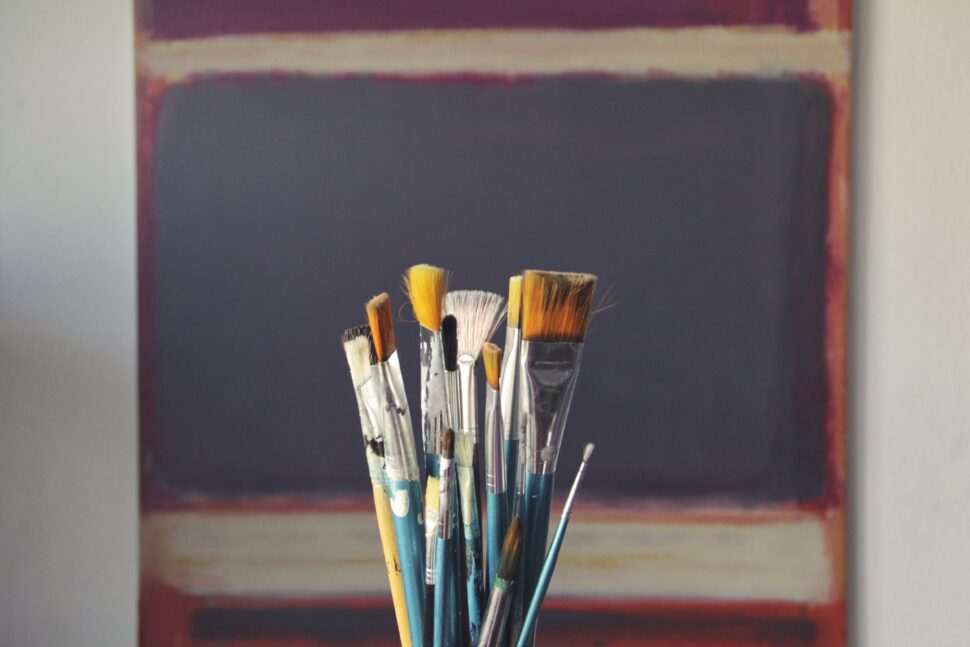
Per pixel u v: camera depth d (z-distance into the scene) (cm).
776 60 112
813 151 112
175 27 114
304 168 114
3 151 114
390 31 113
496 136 113
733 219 113
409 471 72
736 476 113
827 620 112
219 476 114
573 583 113
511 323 76
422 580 71
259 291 114
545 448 72
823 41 112
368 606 113
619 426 113
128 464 115
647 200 113
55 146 115
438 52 113
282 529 114
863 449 113
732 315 113
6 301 115
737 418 113
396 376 73
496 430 73
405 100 113
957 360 112
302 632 114
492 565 73
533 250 113
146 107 114
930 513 113
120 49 115
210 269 114
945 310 113
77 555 115
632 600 113
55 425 115
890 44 113
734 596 113
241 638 114
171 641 114
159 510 114
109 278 115
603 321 113
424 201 114
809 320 112
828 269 112
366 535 113
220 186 114
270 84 114
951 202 113
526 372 72
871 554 113
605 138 113
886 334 113
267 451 114
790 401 112
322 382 114
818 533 112
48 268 115
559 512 113
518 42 113
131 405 115
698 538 113
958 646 112
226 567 114
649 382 113
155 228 113
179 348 114
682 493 113
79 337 115
